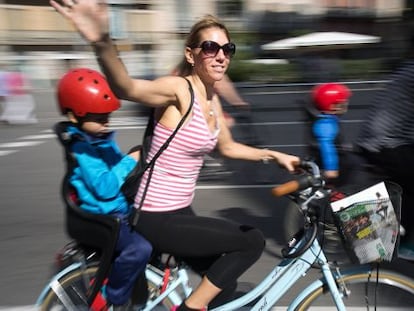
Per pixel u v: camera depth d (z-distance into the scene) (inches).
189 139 86.9
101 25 73.9
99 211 91.9
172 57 948.6
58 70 954.1
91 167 90.8
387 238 86.1
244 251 90.0
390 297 96.7
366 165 129.5
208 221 90.4
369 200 85.5
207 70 88.5
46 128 453.4
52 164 305.0
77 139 92.4
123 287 92.3
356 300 95.9
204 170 245.8
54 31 962.1
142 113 465.7
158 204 90.0
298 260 93.0
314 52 796.0
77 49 969.5
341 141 148.0
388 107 120.3
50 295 102.1
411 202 119.4
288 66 696.4
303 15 1061.8
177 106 87.0
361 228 85.7
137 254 90.2
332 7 1087.6
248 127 244.2
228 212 203.8
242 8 1019.9
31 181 265.1
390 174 120.4
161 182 89.5
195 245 90.2
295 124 391.9
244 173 247.0
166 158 88.4
